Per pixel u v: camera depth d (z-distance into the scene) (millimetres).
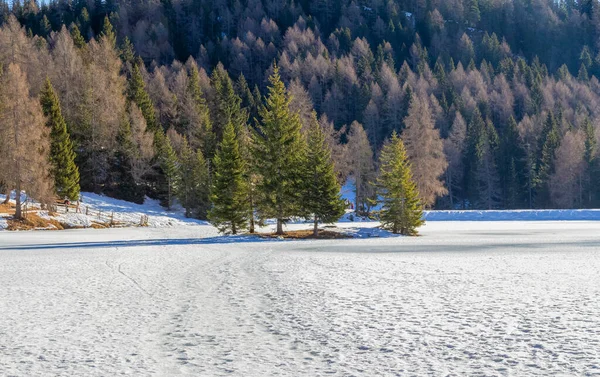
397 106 119688
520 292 10320
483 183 101562
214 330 7641
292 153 37781
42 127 51812
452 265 15672
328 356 6172
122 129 73938
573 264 15547
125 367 5883
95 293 11180
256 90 134250
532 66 174750
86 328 7875
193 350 6559
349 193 91812
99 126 72312
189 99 98250
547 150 98625
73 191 59125
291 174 37219
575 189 94375
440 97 139375
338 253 21391
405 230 38844
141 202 73000
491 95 140000
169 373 5637
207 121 87750
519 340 6652
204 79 122875
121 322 8266
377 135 117500
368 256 19547
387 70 142875
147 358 6238
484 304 9094
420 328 7441
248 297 10430
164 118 102812
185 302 9984
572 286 11047
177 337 7254
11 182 47281
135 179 72438
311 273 14117
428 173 64688
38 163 49688
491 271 13953
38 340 7184
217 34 194875
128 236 38406
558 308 8617
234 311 9031
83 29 167750
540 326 7371
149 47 164750
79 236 38094
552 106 136000
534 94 140000
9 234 40344
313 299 9984
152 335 7398
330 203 36812
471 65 165750
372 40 194500
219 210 38688
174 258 19719
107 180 73125
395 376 5371
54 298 10570
